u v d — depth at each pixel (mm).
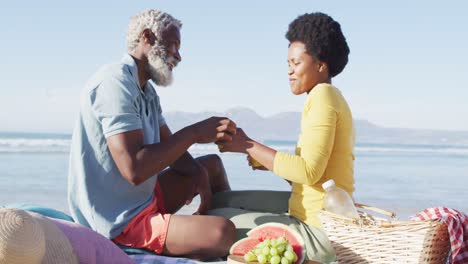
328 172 4062
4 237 2752
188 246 4043
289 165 3934
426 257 3363
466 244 3463
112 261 3553
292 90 4293
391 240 3396
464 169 21875
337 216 3572
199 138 4062
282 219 4168
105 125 3955
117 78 4043
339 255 3607
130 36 4363
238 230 4195
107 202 4125
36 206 4137
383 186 14258
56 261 3193
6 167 17078
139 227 4129
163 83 4410
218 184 5000
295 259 3406
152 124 4457
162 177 4664
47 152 25797
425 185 14719
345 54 4234
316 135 3924
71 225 3525
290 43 4293
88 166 4113
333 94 4027
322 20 4145
